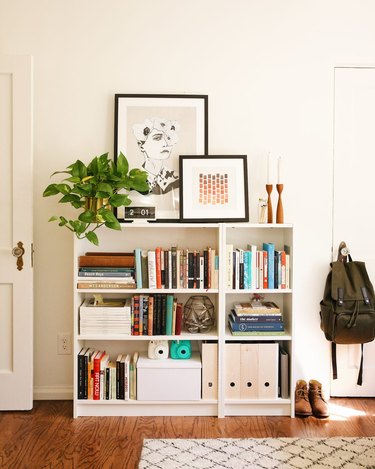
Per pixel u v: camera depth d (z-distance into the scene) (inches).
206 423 109.6
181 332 117.0
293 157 122.8
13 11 120.6
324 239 123.5
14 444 99.3
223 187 118.4
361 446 98.0
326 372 123.6
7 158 115.7
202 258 113.3
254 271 113.8
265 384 113.3
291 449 96.6
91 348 122.6
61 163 122.0
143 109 121.0
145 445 98.1
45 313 122.7
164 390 112.7
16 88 114.8
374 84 123.0
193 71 122.3
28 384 116.1
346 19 122.5
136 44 121.9
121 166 108.7
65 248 122.6
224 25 122.4
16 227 115.6
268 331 114.0
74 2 121.3
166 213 119.9
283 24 122.6
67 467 90.3
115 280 112.2
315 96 122.5
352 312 117.1
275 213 122.6
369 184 123.8
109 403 112.7
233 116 122.5
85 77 121.7
